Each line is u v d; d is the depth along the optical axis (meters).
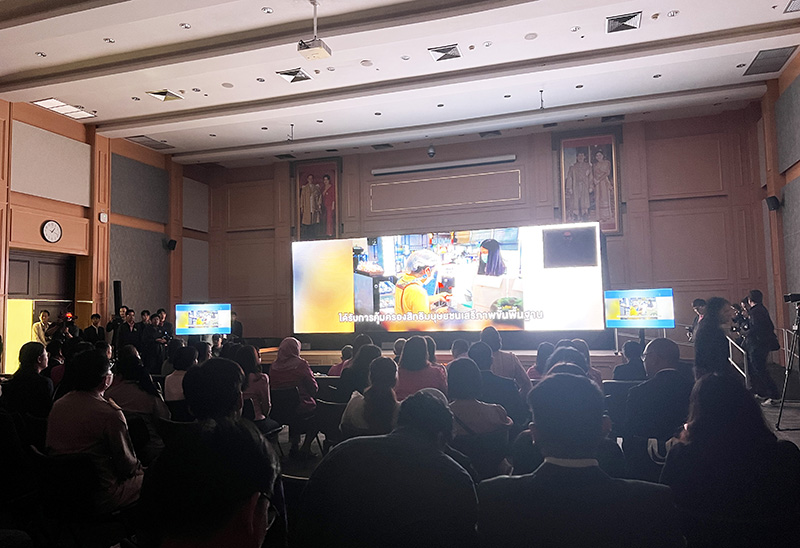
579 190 10.88
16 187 8.63
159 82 7.97
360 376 4.13
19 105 8.83
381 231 12.15
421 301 10.77
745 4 6.27
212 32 6.79
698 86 8.75
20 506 2.71
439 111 9.72
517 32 6.80
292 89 8.50
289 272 12.63
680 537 1.27
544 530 1.29
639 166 10.61
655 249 10.48
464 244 10.59
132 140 10.81
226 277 13.16
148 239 11.44
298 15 6.45
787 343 8.28
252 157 12.16
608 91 8.90
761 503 1.58
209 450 0.78
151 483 0.78
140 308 11.08
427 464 1.39
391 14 6.38
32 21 6.12
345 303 11.30
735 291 9.96
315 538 1.37
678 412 2.94
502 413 2.76
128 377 3.35
